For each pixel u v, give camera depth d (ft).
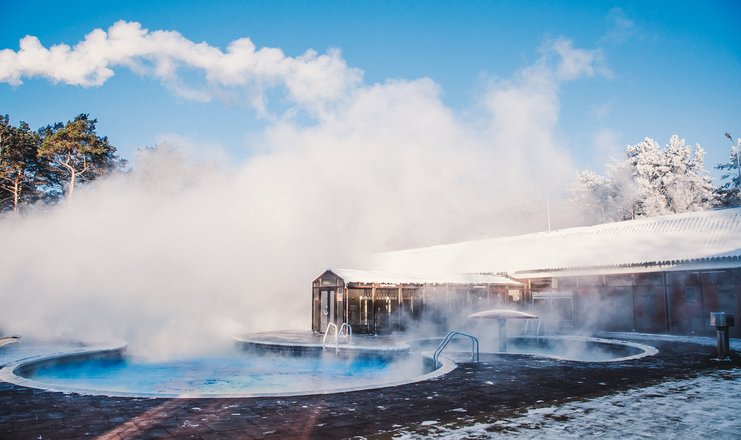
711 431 16.30
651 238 75.36
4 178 123.03
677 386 25.29
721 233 68.18
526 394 23.30
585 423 17.48
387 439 15.66
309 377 41.91
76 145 126.31
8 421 18.13
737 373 29.78
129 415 19.01
